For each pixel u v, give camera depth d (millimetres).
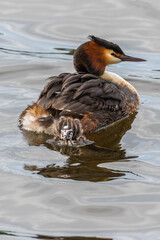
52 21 20078
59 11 21031
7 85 15258
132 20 20109
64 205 8875
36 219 8516
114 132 12164
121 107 12828
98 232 8211
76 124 11477
